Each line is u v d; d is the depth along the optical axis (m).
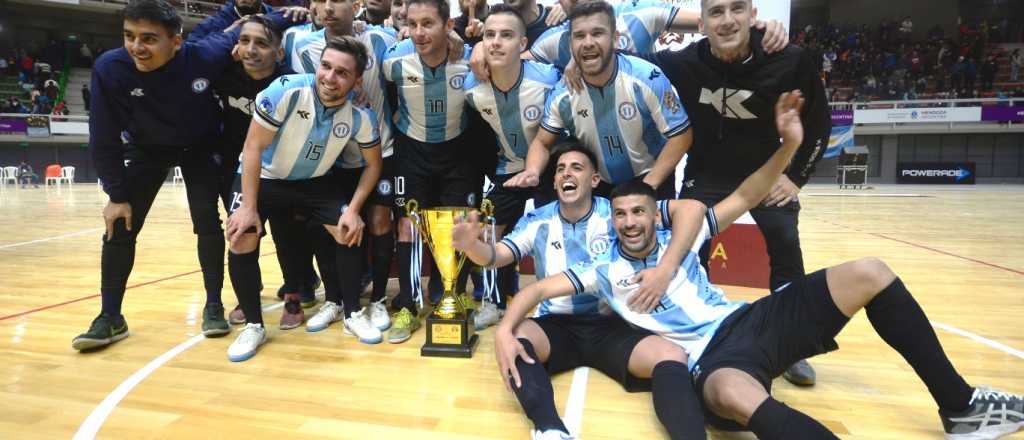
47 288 3.27
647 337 1.69
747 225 3.29
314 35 2.63
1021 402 1.36
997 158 16.39
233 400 1.69
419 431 1.50
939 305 2.83
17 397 1.70
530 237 2.00
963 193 12.47
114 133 2.12
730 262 3.34
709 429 1.52
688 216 1.69
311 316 2.72
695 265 1.74
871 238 5.35
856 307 1.43
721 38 1.85
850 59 19.67
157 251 4.75
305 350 2.18
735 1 1.81
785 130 1.55
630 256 1.72
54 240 5.38
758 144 2.04
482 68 2.29
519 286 3.48
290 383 1.83
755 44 1.91
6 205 9.66
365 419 1.57
